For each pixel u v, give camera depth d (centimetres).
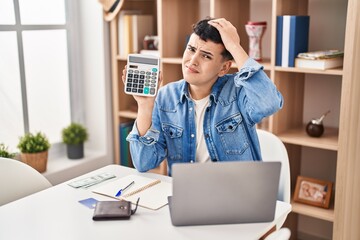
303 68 228
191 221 130
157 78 158
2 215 138
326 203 241
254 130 173
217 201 128
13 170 176
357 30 209
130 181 164
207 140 171
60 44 288
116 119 299
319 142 232
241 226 131
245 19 271
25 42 268
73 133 282
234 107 170
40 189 182
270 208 131
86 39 295
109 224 132
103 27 287
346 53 211
